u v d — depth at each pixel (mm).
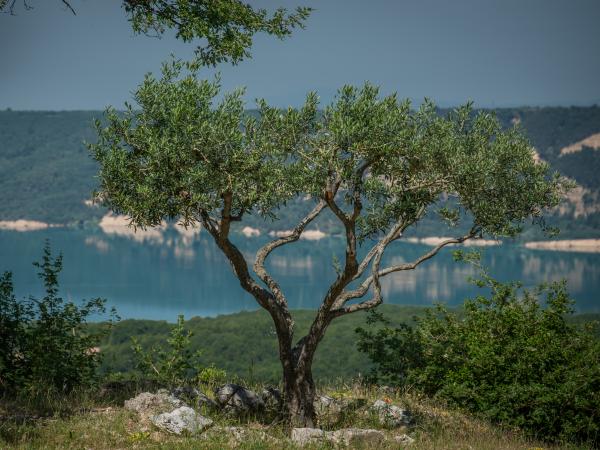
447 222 27281
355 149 21938
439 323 32656
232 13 26125
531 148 27547
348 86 22797
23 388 24203
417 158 23875
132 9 26391
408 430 25531
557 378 28156
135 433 20656
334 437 22125
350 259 24000
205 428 21484
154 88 23031
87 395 24625
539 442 27031
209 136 21328
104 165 22547
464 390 28797
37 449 18688
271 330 25766
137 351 28938
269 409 25969
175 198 22578
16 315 26641
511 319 30375
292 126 23031
